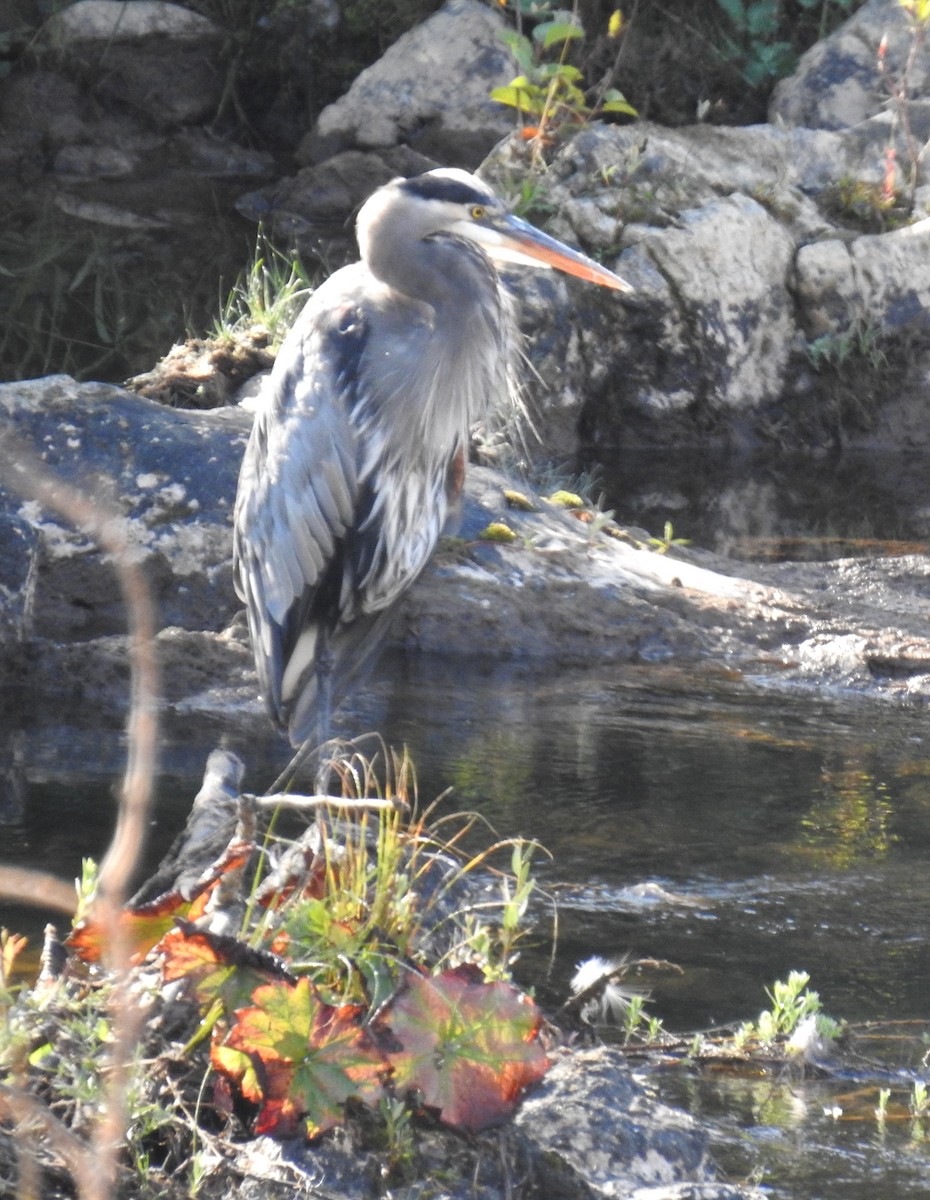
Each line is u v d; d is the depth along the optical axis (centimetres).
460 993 524
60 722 1039
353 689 978
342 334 897
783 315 1950
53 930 586
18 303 2120
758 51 2600
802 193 2052
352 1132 518
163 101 2866
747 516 1587
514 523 1330
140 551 1203
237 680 1112
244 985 521
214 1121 533
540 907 771
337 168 2584
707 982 701
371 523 920
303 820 854
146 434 1273
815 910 779
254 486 917
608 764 978
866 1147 570
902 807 920
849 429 1952
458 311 904
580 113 2152
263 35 2828
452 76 2592
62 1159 468
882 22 2409
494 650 1201
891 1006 683
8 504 1201
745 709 1104
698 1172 538
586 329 1864
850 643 1212
